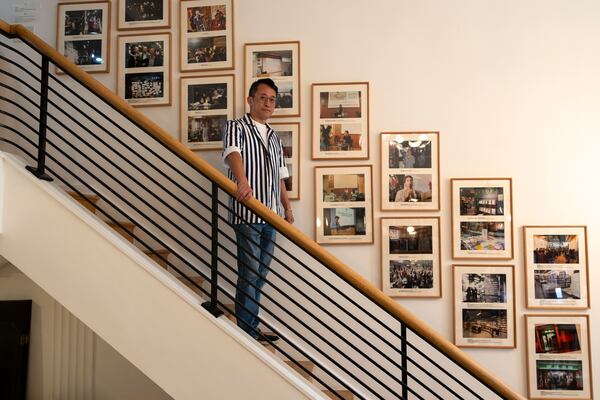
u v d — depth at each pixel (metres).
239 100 3.01
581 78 2.91
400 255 2.88
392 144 2.93
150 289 1.92
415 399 2.78
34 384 2.96
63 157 3.03
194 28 3.07
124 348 1.92
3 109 3.03
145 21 3.09
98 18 3.11
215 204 1.98
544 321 2.80
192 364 1.89
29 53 3.09
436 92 2.95
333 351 2.81
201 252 2.94
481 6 2.98
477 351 2.81
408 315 1.83
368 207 2.91
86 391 2.95
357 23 3.01
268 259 2.60
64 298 1.96
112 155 3.03
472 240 2.86
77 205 2.03
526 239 2.83
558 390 2.75
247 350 1.87
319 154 2.95
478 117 2.92
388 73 2.97
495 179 2.88
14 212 2.01
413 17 2.99
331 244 2.91
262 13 3.04
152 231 2.96
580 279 2.80
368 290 1.85
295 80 2.99
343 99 2.97
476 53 2.96
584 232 2.82
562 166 2.88
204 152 3.00
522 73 2.93
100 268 1.95
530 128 2.90
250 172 2.53
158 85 3.05
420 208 2.89
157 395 2.94
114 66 3.09
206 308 1.93
